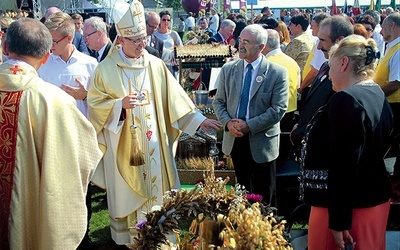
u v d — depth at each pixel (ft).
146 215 7.91
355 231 8.15
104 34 16.88
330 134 7.71
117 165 13.01
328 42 12.28
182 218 7.79
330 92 11.64
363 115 7.59
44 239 8.50
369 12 27.78
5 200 8.43
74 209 8.68
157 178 13.32
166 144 13.47
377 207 8.16
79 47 21.36
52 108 8.55
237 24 32.89
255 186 13.61
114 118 12.59
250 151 13.20
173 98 13.44
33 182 8.57
